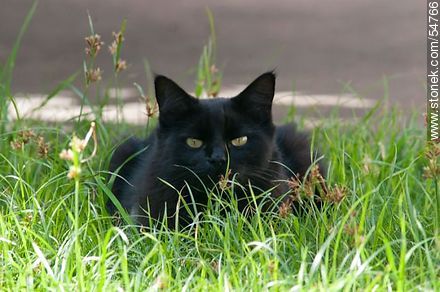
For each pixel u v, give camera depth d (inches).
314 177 325.1
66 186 354.9
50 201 343.3
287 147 401.1
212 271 289.7
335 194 319.3
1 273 284.8
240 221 313.1
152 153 370.6
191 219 350.6
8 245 305.7
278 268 286.5
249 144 353.7
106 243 280.1
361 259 288.7
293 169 392.8
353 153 417.1
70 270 284.8
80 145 257.6
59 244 312.7
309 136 432.5
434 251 295.0
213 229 323.3
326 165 411.2
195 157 347.9
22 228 314.5
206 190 339.9
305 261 281.9
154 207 354.3
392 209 334.6
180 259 299.3
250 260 282.2
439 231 313.6
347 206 336.5
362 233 302.4
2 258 298.2
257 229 327.9
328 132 471.5
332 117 505.4
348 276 260.7
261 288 267.6
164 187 352.8
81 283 266.2
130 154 401.1
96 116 431.8
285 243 312.3
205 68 535.8
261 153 355.6
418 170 424.2
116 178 395.9
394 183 374.9
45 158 385.1
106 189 336.5
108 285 269.7
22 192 339.9
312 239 321.1
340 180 378.0
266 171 358.0
